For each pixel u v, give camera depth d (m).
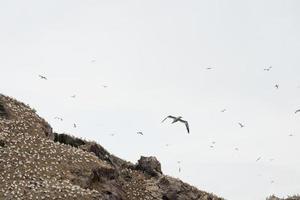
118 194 72.12
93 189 68.44
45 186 64.38
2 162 68.06
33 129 79.19
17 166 67.88
